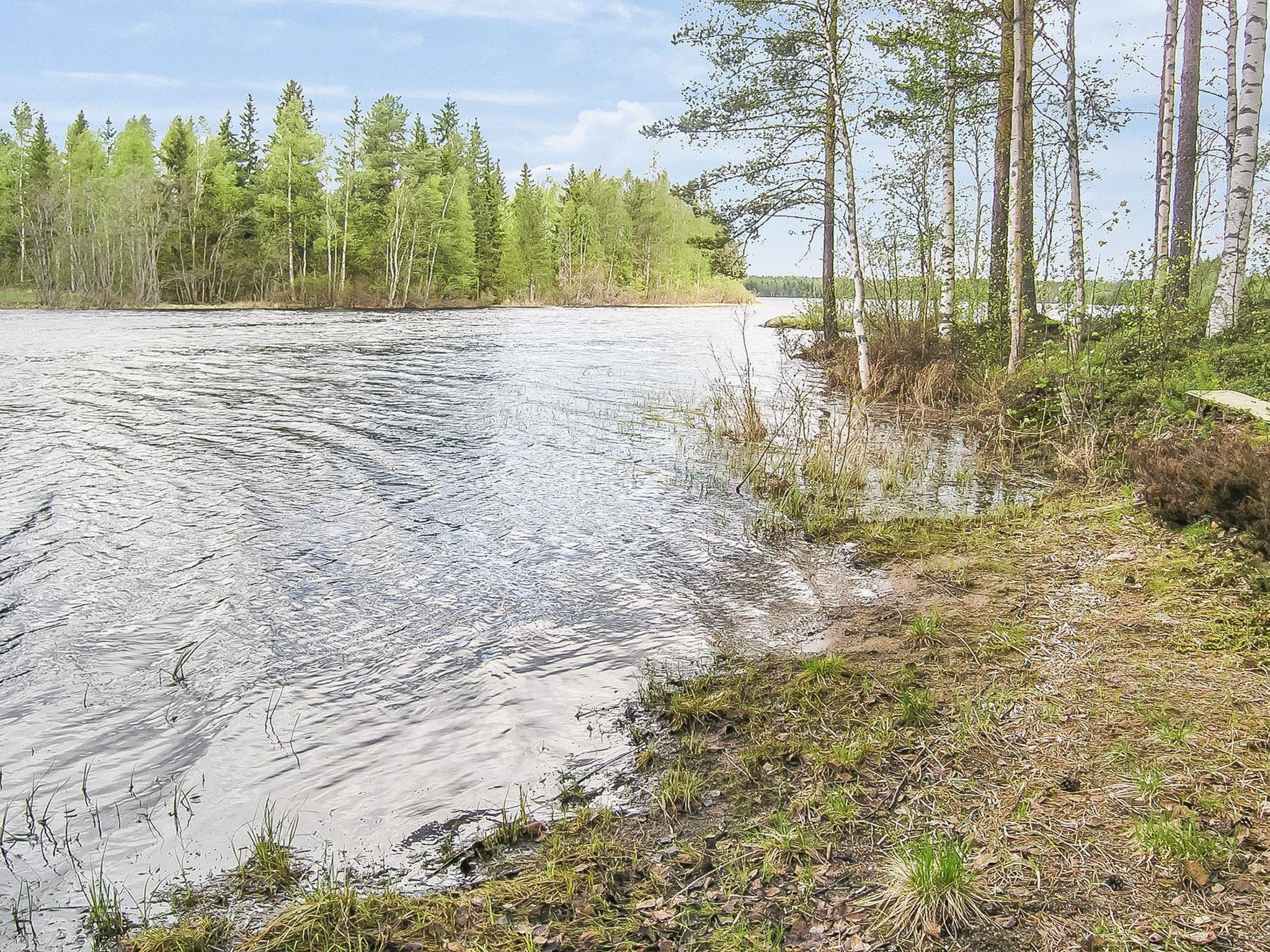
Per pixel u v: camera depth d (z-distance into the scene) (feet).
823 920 10.98
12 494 33.50
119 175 240.12
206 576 25.25
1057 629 19.90
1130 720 15.29
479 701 18.02
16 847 13.15
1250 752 13.80
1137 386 41.34
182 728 16.87
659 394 62.59
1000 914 10.80
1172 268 47.47
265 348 96.89
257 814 14.10
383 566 26.32
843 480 35.83
